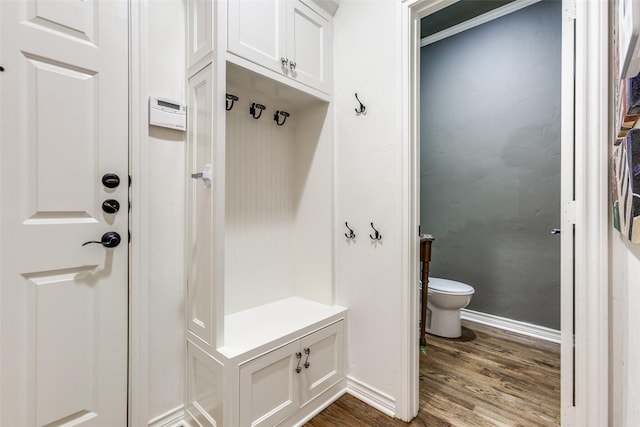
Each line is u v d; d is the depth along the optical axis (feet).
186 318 5.00
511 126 8.68
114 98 4.29
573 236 3.71
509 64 8.68
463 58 9.56
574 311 3.71
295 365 4.88
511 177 8.71
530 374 6.46
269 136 6.33
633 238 2.17
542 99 8.16
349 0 5.87
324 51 5.93
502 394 5.76
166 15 4.83
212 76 4.31
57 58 3.83
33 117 3.68
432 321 8.61
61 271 3.90
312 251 6.41
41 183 3.74
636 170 2.09
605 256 3.34
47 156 3.78
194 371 4.77
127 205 4.42
